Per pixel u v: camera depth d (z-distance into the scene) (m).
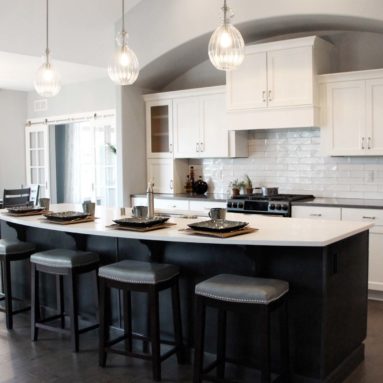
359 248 3.28
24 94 8.60
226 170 6.32
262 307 2.56
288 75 5.16
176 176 6.43
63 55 5.92
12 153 8.48
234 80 5.52
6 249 3.94
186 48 5.77
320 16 4.83
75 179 9.49
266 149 5.96
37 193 6.84
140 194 6.43
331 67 5.41
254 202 5.21
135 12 5.95
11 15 5.27
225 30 3.48
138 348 3.57
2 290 4.79
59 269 3.48
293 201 5.05
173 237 2.87
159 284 2.98
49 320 3.81
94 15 5.81
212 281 2.76
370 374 3.11
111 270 3.09
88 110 7.63
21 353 3.46
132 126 6.42
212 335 3.20
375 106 4.82
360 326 3.31
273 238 2.71
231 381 2.68
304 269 2.82
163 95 6.36
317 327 2.79
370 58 5.23
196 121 6.10
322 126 5.16
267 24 5.18
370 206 4.56
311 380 2.81
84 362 3.30
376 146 4.85
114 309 3.70
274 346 2.92
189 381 3.00
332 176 5.49
